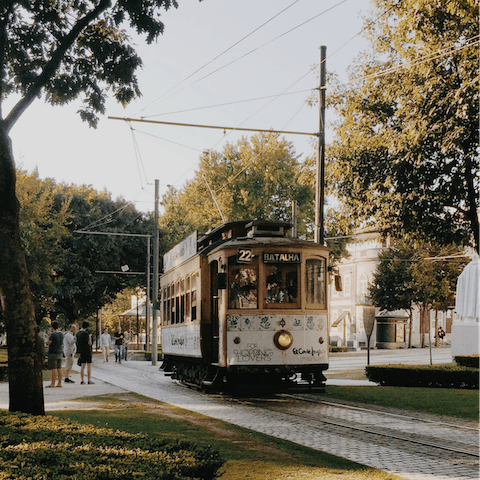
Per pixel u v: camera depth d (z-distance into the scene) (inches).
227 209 2039.9
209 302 698.8
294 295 652.7
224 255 645.9
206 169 2138.3
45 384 847.7
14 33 495.2
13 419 314.5
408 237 962.1
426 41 807.7
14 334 386.0
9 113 415.5
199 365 743.1
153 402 612.4
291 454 348.8
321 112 828.6
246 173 2079.2
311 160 1012.5
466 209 895.7
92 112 523.2
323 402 624.4
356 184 933.2
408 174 838.5
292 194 2036.2
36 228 1338.6
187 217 2257.6
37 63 502.9
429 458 353.1
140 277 2239.2
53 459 214.8
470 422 505.4
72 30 444.1
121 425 440.1
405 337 2578.7
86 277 2018.9
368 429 454.3
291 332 644.7
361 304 2645.2
